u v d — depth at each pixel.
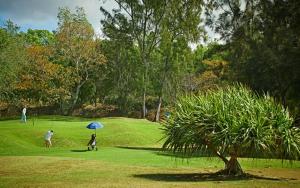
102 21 61.47
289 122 16.31
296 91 32.22
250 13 37.72
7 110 74.94
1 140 33.56
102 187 14.04
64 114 73.25
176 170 19.27
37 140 36.34
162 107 76.44
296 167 20.73
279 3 33.28
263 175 17.84
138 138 38.97
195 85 69.00
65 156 26.03
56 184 14.77
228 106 16.59
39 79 67.06
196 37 59.34
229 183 14.91
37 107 76.44
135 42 64.12
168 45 61.03
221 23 41.09
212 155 17.66
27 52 66.50
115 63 70.94
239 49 38.59
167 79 67.44
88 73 72.19
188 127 16.62
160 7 58.50
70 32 66.75
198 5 58.00
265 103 16.59
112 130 41.09
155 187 13.98
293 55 30.75
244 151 16.28
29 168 19.66
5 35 61.94
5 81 60.75
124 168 19.78
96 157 25.25
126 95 71.88
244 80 33.84
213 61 70.25
